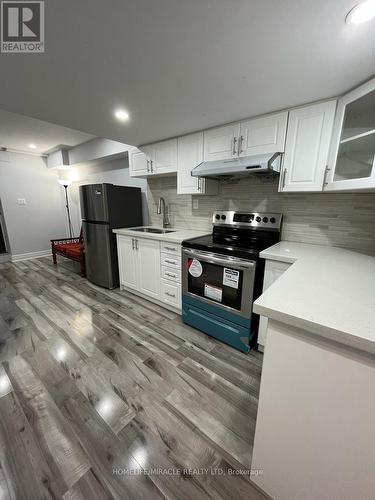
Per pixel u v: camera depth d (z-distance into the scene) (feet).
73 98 5.24
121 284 10.31
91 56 3.76
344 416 2.23
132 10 2.83
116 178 13.03
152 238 8.11
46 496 3.08
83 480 3.26
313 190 5.36
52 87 4.77
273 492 3.03
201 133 7.22
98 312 8.23
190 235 7.99
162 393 4.75
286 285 3.05
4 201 14.57
